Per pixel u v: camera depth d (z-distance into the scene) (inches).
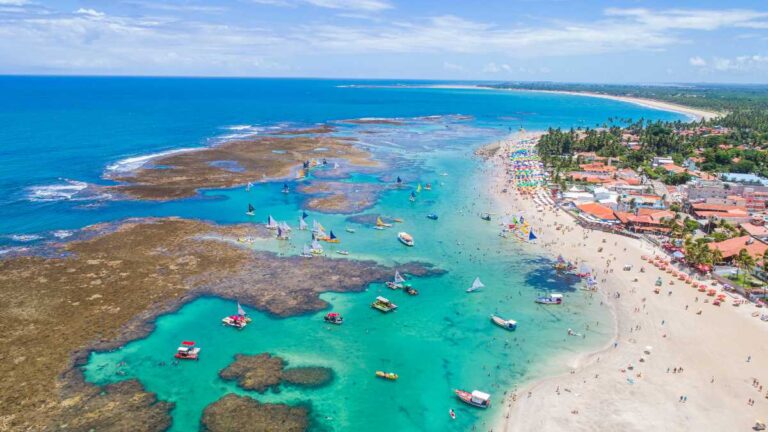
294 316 3619.6
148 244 4731.8
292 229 5378.9
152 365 2992.1
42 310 3489.2
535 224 5816.9
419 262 4667.8
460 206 6501.0
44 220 5246.1
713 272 4407.0
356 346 3292.3
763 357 3201.3
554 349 3299.7
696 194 6466.5
